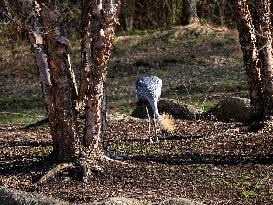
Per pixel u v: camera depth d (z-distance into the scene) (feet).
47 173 28.78
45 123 53.78
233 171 30.71
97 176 29.04
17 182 28.58
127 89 79.46
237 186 27.86
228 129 42.57
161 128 45.24
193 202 22.93
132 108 64.59
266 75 40.40
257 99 41.39
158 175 29.53
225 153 35.40
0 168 32.30
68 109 29.43
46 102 29.60
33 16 28.78
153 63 95.71
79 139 29.81
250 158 33.71
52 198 24.20
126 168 30.19
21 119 62.75
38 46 29.09
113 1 28.53
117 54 102.63
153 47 104.78
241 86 74.02
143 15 120.26
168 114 51.13
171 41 106.73
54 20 28.58
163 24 119.24
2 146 42.34
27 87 87.15
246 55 40.98
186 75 86.89
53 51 28.84
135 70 92.79
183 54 99.55
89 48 29.89
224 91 72.02
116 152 34.65
